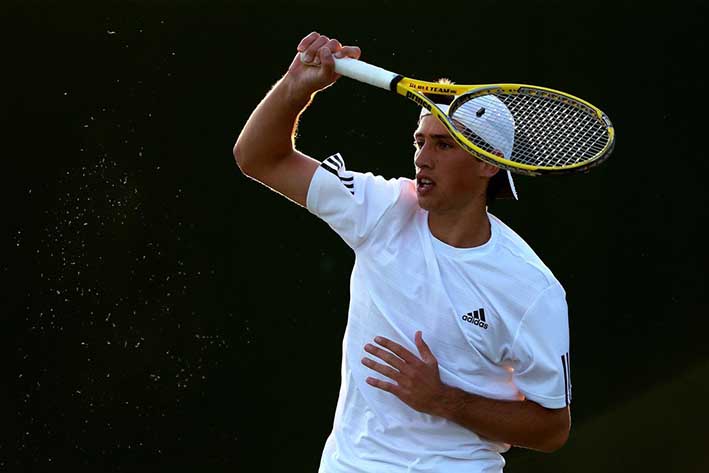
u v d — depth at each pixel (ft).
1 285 59.11
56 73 62.03
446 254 31.45
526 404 32.19
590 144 33.19
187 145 62.28
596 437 62.80
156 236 61.05
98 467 57.82
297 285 61.31
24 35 61.93
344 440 33.22
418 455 32.17
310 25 64.49
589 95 67.46
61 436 57.82
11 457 57.31
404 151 64.44
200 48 63.46
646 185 66.44
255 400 59.72
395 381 31.19
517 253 31.48
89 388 58.54
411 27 65.72
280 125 32.35
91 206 60.95
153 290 60.44
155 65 63.00
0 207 59.98
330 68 31.63
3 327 58.59
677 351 65.00
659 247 66.03
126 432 58.34
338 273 61.62
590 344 65.00
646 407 63.93
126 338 59.52
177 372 59.52
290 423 59.77
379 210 32.07
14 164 60.59
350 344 33.01
